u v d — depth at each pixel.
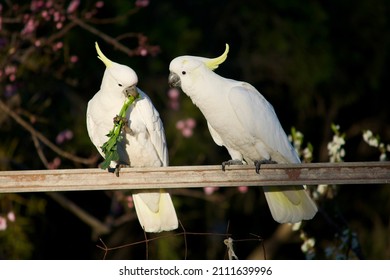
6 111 11.16
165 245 13.45
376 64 15.20
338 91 15.30
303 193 7.94
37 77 12.58
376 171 6.84
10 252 12.19
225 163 7.80
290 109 15.52
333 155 9.21
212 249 14.74
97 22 11.80
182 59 8.05
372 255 15.00
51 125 12.95
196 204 14.37
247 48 14.95
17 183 7.13
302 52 14.72
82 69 13.32
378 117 15.87
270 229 15.88
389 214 15.37
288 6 14.77
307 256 9.32
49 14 11.27
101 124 7.89
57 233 14.17
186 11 15.04
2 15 11.98
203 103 8.05
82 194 14.14
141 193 7.88
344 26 15.23
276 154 8.23
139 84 13.83
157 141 8.06
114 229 14.63
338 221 9.62
